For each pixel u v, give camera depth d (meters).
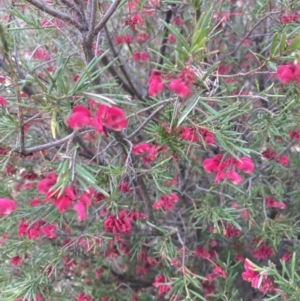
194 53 0.28
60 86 0.28
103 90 0.40
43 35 0.53
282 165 0.54
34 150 0.32
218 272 0.48
